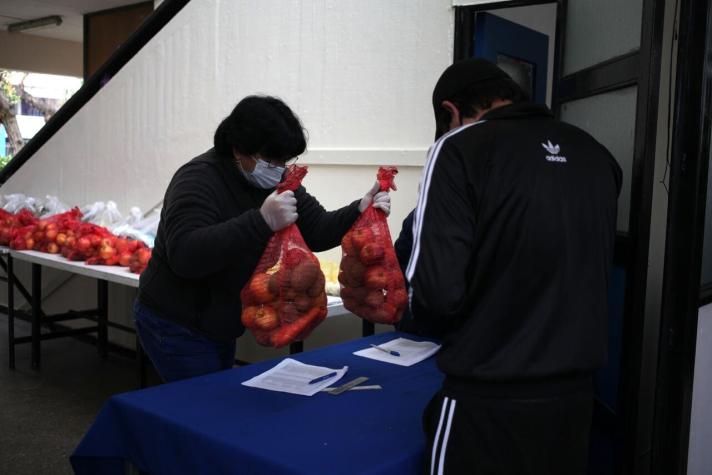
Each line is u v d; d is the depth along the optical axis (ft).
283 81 12.66
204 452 5.05
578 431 4.61
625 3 6.72
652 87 6.06
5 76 43.27
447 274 4.27
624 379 6.52
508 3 9.79
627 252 6.51
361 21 11.45
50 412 12.73
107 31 24.73
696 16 5.48
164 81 15.10
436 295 4.28
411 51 10.89
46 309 19.42
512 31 11.50
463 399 4.41
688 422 5.93
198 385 6.25
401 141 11.09
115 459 5.88
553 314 4.34
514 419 4.30
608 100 7.18
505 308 4.35
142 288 7.12
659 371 5.91
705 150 5.61
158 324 6.92
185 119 14.69
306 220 7.34
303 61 12.32
